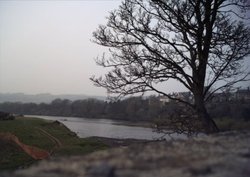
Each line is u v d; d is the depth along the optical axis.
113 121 94.50
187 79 13.06
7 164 30.62
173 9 12.98
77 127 83.12
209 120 12.66
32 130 49.41
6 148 36.81
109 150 6.12
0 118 55.88
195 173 4.60
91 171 4.58
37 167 4.95
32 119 63.56
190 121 13.01
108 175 4.46
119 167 4.88
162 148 6.18
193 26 12.99
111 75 13.35
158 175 4.52
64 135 51.09
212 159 5.31
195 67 13.04
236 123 14.23
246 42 13.78
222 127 14.09
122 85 13.27
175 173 4.60
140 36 13.42
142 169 4.78
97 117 113.00
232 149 6.04
